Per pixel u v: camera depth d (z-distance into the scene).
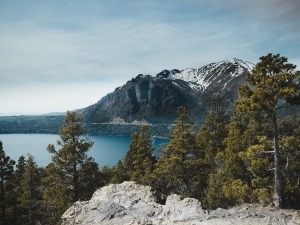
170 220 18.73
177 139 40.53
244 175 32.16
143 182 45.09
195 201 21.03
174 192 43.38
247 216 18.78
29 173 48.62
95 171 34.22
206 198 33.94
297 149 25.98
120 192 24.89
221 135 48.44
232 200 31.31
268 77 24.55
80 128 33.75
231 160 31.94
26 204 44.75
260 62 24.92
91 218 19.88
